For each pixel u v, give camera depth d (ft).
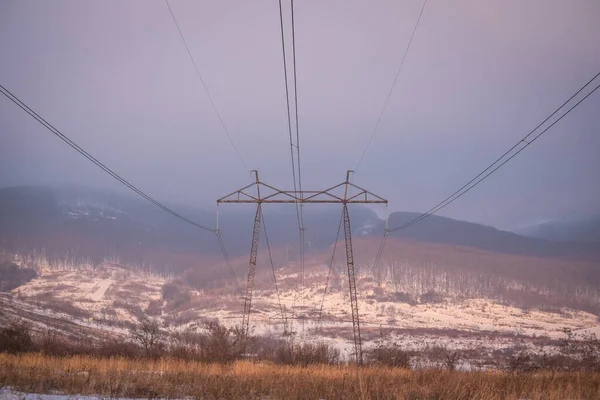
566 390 65.10
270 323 595.88
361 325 593.42
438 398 60.54
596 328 554.46
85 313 643.45
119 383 63.93
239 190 163.12
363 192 164.55
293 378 82.38
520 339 447.42
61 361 108.68
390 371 123.03
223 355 167.84
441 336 470.80
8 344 171.01
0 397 50.01
